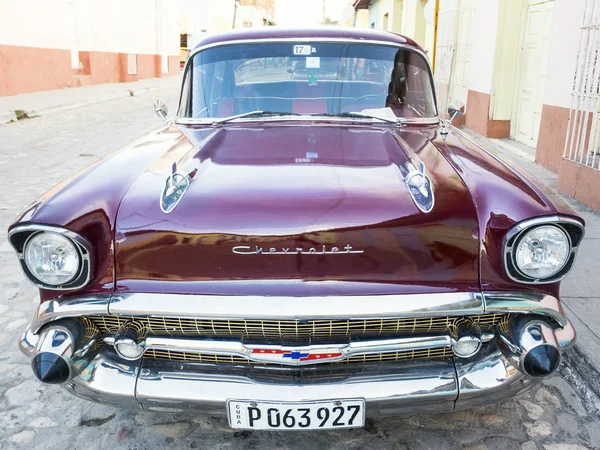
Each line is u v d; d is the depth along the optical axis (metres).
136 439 2.33
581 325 2.97
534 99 7.67
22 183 6.21
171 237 1.91
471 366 2.00
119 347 1.96
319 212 1.92
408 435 2.36
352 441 2.32
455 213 1.94
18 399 2.59
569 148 5.77
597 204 4.89
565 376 2.77
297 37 3.20
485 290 1.94
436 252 1.92
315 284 1.89
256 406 1.92
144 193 2.05
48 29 15.67
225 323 1.94
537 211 1.90
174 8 29.08
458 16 10.17
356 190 2.02
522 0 7.89
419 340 1.95
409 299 1.88
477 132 8.98
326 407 1.91
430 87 3.37
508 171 2.25
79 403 2.57
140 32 23.77
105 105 14.64
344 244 1.89
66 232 1.87
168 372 1.99
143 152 2.51
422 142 2.68
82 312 1.91
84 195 2.01
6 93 13.82
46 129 10.34
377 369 1.99
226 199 1.98
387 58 3.21
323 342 1.94
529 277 1.91
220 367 2.01
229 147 2.53
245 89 3.14
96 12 19.00
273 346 1.93
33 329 2.00
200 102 3.16
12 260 4.21
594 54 4.97
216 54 3.23
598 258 3.86
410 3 16.05
